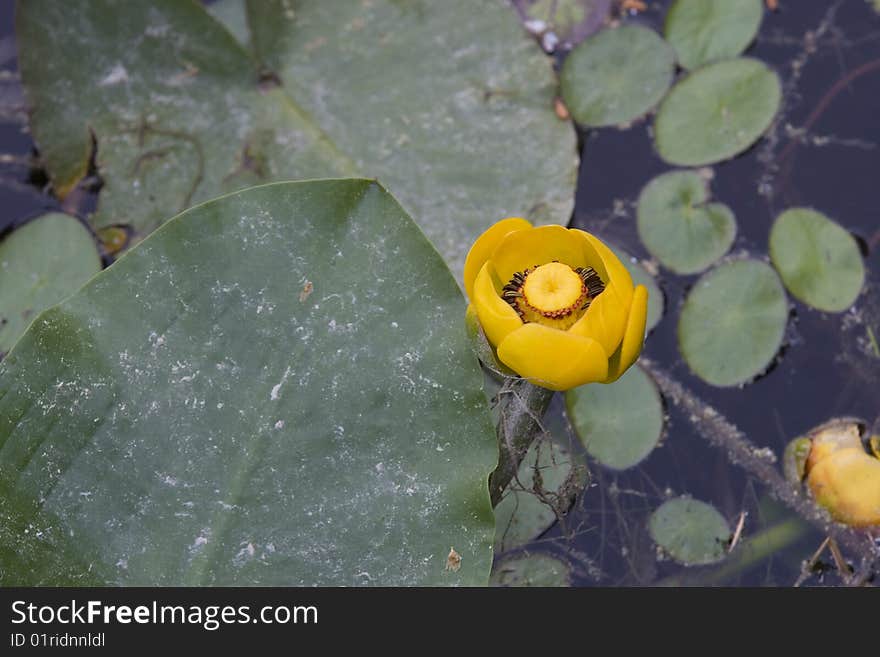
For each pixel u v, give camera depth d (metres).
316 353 1.09
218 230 1.09
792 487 1.18
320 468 1.08
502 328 1.07
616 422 1.18
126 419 1.08
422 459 1.09
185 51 1.19
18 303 1.18
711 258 1.20
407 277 1.09
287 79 1.20
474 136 1.20
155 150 1.20
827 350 1.20
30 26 1.19
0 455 1.09
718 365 1.19
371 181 1.09
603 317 1.07
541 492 1.15
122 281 1.09
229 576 1.08
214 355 1.09
